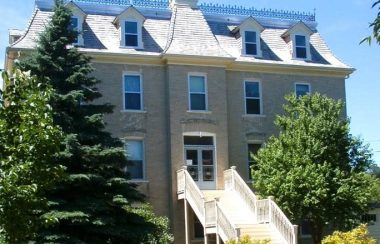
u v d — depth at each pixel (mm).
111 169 21531
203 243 29438
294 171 25734
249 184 31469
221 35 33688
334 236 19891
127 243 21125
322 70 33812
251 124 32156
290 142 27047
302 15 36469
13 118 10516
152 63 30922
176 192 29516
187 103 30609
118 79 30250
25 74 10797
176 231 29109
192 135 30500
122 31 31016
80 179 19953
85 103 26812
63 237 19281
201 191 28891
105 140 22000
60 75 21984
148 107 30547
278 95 32969
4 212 10180
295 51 34000
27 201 10250
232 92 32125
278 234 24094
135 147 30109
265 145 30281
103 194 20891
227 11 34938
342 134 27344
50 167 10820
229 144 31578
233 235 22969
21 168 10094
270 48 34000
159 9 33312
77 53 22625
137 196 21969
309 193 25469
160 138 30469
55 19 22500
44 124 10430
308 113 28297
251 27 33438
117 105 30000
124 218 21094
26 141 10320
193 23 32406
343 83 34406
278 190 26000
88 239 20391
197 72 31078
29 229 10789
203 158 30641
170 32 31766
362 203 26281
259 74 32812
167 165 30266
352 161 27797
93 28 31141
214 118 30953
